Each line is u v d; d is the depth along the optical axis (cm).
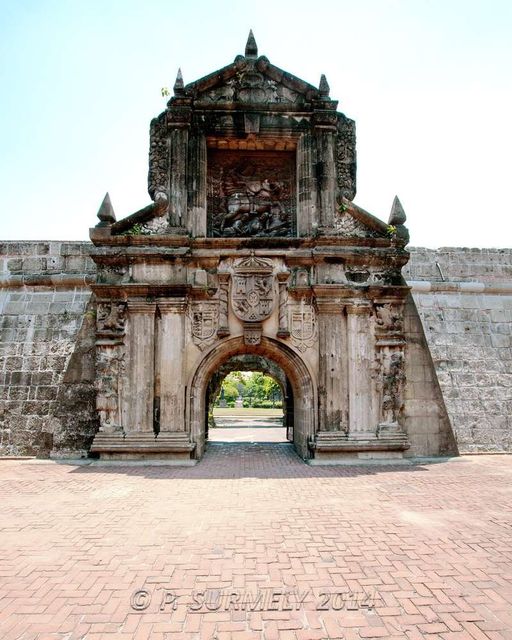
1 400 1755
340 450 1521
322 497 1071
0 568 686
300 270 1608
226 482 1223
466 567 691
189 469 1404
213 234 1745
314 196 1667
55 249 1991
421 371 1647
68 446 1571
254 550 752
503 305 2081
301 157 1698
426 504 1015
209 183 1777
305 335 1588
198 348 1568
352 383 1566
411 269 2083
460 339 1983
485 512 955
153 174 1681
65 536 814
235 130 1681
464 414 1847
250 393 7700
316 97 1695
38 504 1013
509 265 2141
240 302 1582
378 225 1650
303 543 782
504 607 581
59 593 613
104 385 1520
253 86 1708
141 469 1401
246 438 2388
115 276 1583
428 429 1620
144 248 1581
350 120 1756
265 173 1805
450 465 1480
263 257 1609
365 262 1628
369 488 1160
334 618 558
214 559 717
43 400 1753
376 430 1558
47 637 516
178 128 1664
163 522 889
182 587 630
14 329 1875
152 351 1540
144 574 667
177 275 1581
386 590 622
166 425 1516
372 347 1591
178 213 1620
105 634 523
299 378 1597
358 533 830
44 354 1827
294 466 1463
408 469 1412
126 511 960
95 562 706
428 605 586
